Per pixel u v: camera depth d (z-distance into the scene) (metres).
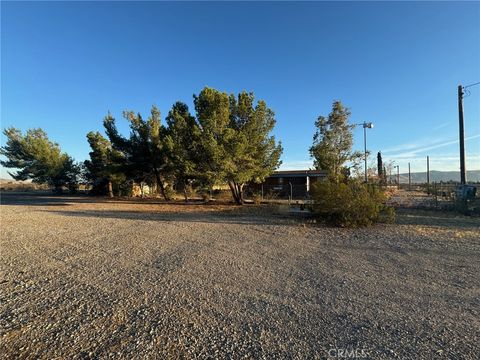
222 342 3.14
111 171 26.55
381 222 11.04
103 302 4.23
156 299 4.30
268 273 5.41
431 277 5.04
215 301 4.20
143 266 5.96
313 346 3.04
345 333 3.28
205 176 17.52
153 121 25.59
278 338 3.20
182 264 6.05
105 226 11.34
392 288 4.57
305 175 30.55
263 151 19.11
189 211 16.75
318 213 11.71
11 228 11.02
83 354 2.97
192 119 18.55
